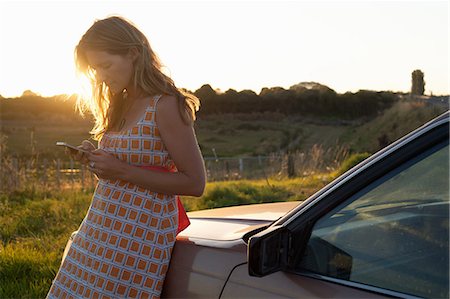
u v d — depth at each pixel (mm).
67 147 2660
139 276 2633
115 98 2850
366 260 1971
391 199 1978
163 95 2658
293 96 69375
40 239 6777
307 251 2094
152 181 2617
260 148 56500
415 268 1878
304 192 12023
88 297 2684
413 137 1939
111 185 2703
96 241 2699
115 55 2689
